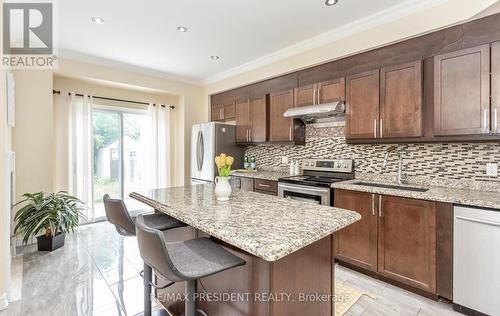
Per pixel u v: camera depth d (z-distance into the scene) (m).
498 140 2.05
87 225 4.11
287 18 2.69
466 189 2.35
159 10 2.55
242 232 1.15
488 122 2.00
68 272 2.56
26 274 2.51
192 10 2.55
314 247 1.37
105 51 3.61
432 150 2.58
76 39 3.20
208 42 3.30
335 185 2.73
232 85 4.50
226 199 1.85
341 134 3.36
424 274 2.12
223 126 4.42
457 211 1.95
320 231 1.18
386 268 2.35
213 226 1.24
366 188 2.48
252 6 2.48
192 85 5.06
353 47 2.81
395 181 2.83
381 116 2.64
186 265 1.22
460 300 1.94
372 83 2.71
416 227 2.16
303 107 3.32
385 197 2.35
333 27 2.88
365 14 2.60
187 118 4.99
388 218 2.33
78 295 2.17
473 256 1.87
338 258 2.71
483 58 2.03
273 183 3.48
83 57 3.73
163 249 1.07
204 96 5.20
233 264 1.24
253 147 4.63
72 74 3.70
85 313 1.93
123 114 4.74
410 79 2.44
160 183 4.96
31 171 3.29
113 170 4.66
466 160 2.38
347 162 3.23
